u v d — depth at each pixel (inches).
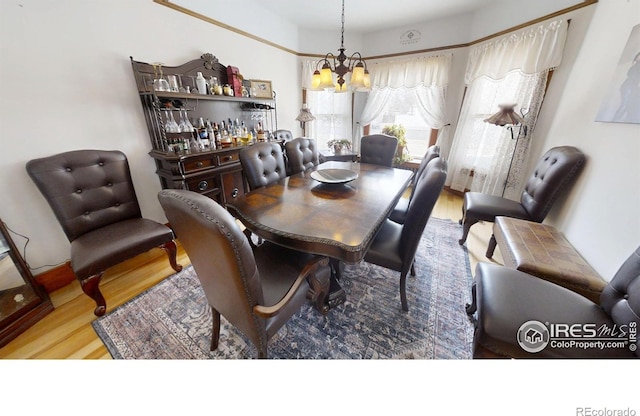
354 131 173.9
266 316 34.4
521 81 98.3
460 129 130.2
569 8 82.7
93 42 69.3
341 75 81.7
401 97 152.2
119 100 77.2
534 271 52.3
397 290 69.0
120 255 60.0
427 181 48.3
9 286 56.0
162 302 63.7
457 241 94.6
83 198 65.4
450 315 60.2
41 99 62.6
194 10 91.9
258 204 57.3
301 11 123.9
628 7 60.2
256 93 122.7
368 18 130.7
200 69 95.2
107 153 70.4
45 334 54.6
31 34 59.1
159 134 85.2
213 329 49.3
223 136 105.8
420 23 136.0
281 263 51.2
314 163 101.9
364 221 48.8
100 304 58.9
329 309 61.5
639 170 48.6
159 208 94.1
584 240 60.9
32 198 64.2
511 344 35.4
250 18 114.7
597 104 66.7
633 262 36.4
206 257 32.9
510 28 102.7
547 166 77.2
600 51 69.2
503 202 86.3
